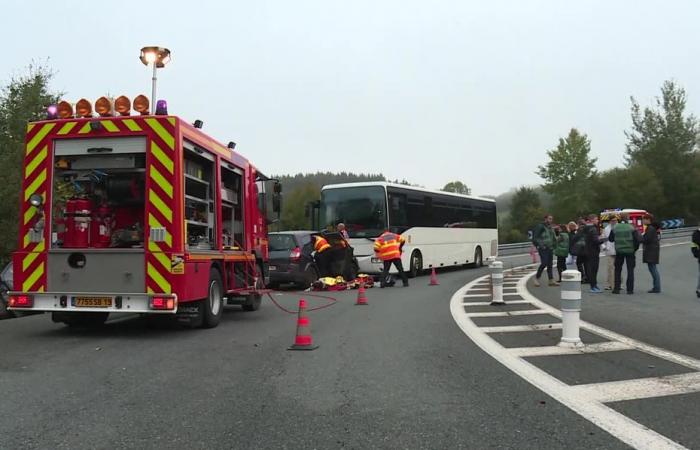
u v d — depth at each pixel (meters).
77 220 8.60
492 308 11.76
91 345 7.99
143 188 8.88
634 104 71.25
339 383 5.77
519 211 85.75
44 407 5.00
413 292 15.59
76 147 8.62
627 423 4.47
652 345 7.66
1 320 11.50
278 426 4.47
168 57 10.41
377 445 4.05
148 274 8.34
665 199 67.69
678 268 23.22
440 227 23.97
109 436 4.26
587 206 62.38
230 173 11.16
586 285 16.55
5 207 18.47
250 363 6.74
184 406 5.01
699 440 4.09
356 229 20.33
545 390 5.43
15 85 20.08
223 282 10.32
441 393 5.36
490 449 3.95
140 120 8.52
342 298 14.54
